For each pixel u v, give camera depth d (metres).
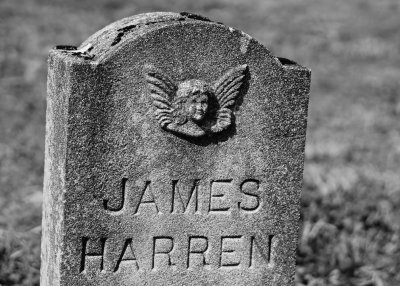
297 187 6.02
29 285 7.31
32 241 7.95
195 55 5.60
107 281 5.74
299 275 7.96
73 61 5.38
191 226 5.87
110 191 5.62
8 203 9.48
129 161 5.62
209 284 5.99
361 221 9.15
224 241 5.97
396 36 20.14
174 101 5.61
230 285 6.04
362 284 8.00
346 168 10.81
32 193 9.86
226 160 5.84
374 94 15.46
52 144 5.77
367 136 12.88
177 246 5.87
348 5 23.64
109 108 5.50
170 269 5.88
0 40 16.64
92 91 5.44
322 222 8.80
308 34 19.72
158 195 5.75
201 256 5.94
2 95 13.73
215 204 5.89
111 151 5.57
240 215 5.95
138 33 5.50
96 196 5.60
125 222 5.71
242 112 5.80
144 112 5.58
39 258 7.69
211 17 20.95
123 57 5.46
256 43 5.71
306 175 10.23
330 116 13.91
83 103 5.44
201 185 5.83
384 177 10.50
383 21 21.62
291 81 5.84
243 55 5.70
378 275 8.13
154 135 5.64
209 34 5.60
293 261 6.15
